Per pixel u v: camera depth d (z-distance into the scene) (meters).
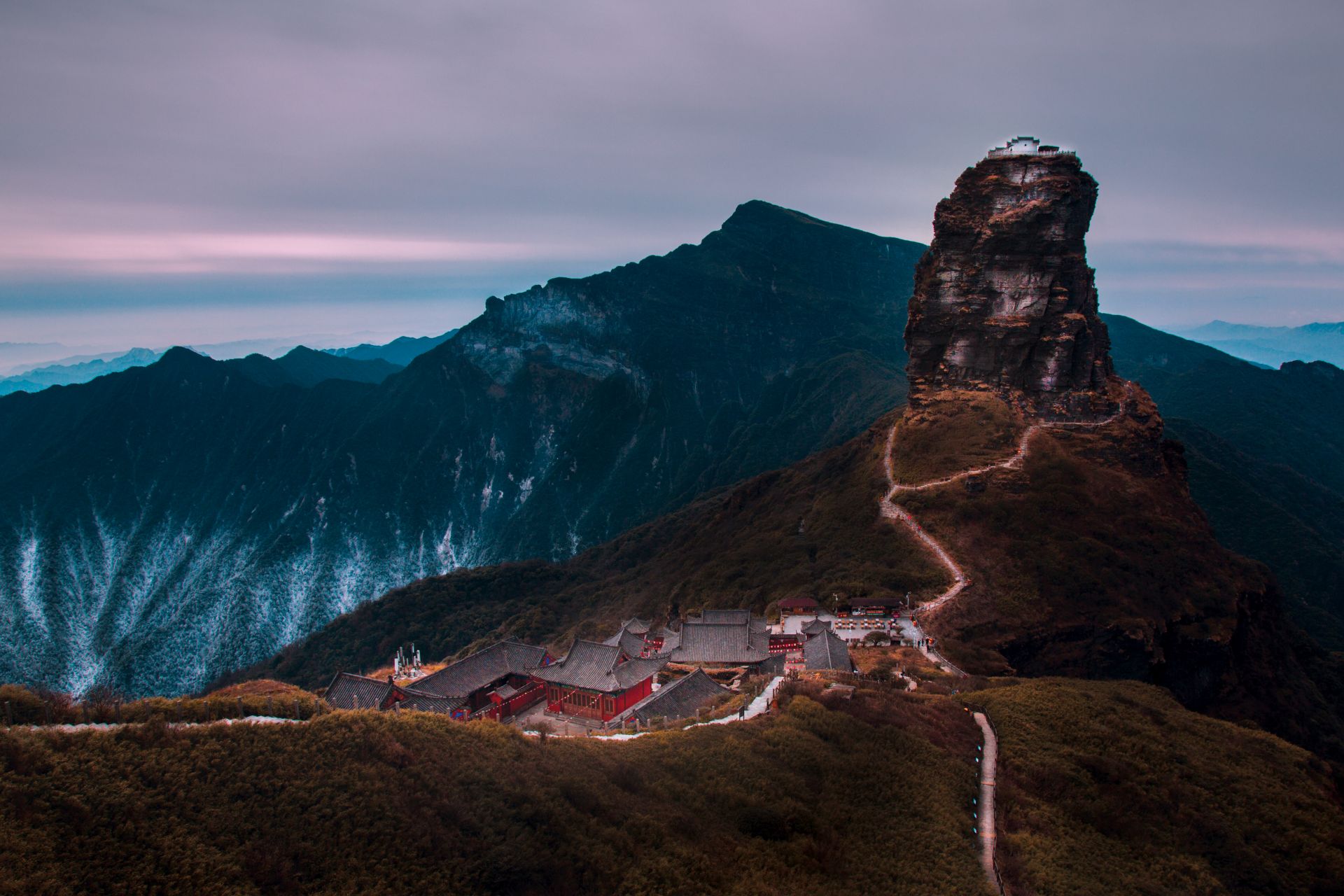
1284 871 69.94
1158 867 66.31
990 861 61.69
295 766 52.47
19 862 41.12
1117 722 87.81
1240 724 116.06
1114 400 166.50
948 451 158.25
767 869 55.16
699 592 156.62
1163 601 127.56
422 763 55.94
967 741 79.44
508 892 48.16
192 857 44.72
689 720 81.50
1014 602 121.94
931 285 177.50
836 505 164.62
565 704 94.44
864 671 98.50
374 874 46.75
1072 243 169.12
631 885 50.75
